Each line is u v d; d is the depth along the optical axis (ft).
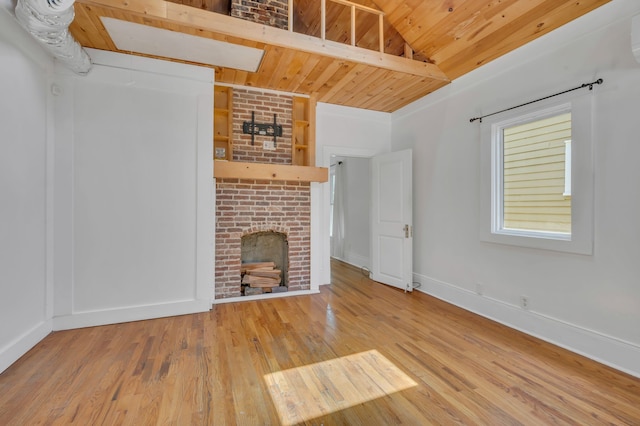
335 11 12.02
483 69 10.68
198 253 10.82
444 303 12.05
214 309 11.18
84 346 8.17
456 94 11.85
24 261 7.79
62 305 9.25
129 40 8.99
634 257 6.94
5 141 7.04
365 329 9.44
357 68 10.74
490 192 10.40
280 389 6.33
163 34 8.63
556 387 6.44
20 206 7.61
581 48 7.90
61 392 6.16
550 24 8.40
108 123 9.71
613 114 7.28
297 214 13.26
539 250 8.95
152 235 10.26
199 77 10.68
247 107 12.60
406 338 8.81
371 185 15.83
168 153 10.43
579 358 7.66
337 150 14.83
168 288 10.46
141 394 6.12
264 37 8.87
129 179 9.96
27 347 7.86
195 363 7.34
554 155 8.86
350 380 6.67
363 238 18.70
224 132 12.51
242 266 13.08
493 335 9.05
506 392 6.26
